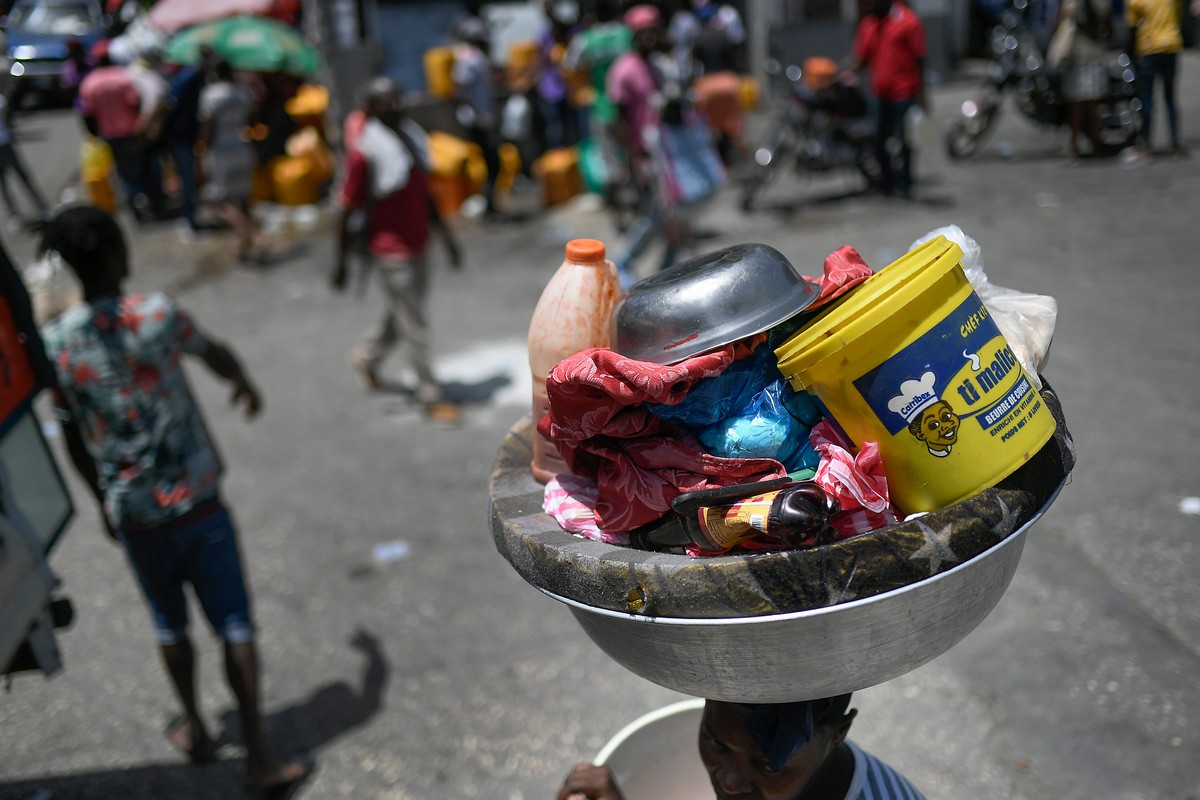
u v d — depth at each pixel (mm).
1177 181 8844
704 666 1129
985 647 3674
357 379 6648
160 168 10867
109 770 3508
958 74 15289
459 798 3270
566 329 1409
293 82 11266
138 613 4402
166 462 3100
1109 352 5684
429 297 8039
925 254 1163
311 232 10312
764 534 1064
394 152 5566
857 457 1120
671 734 1670
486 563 4531
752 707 1312
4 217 11250
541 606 4207
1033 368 1347
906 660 1136
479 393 6301
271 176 11156
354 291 8430
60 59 17125
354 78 12711
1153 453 4668
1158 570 3943
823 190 10172
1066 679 3477
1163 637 3621
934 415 1111
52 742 3664
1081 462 4668
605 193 10047
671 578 1065
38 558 2361
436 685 3785
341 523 4930
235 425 6113
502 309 7648
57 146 15039
